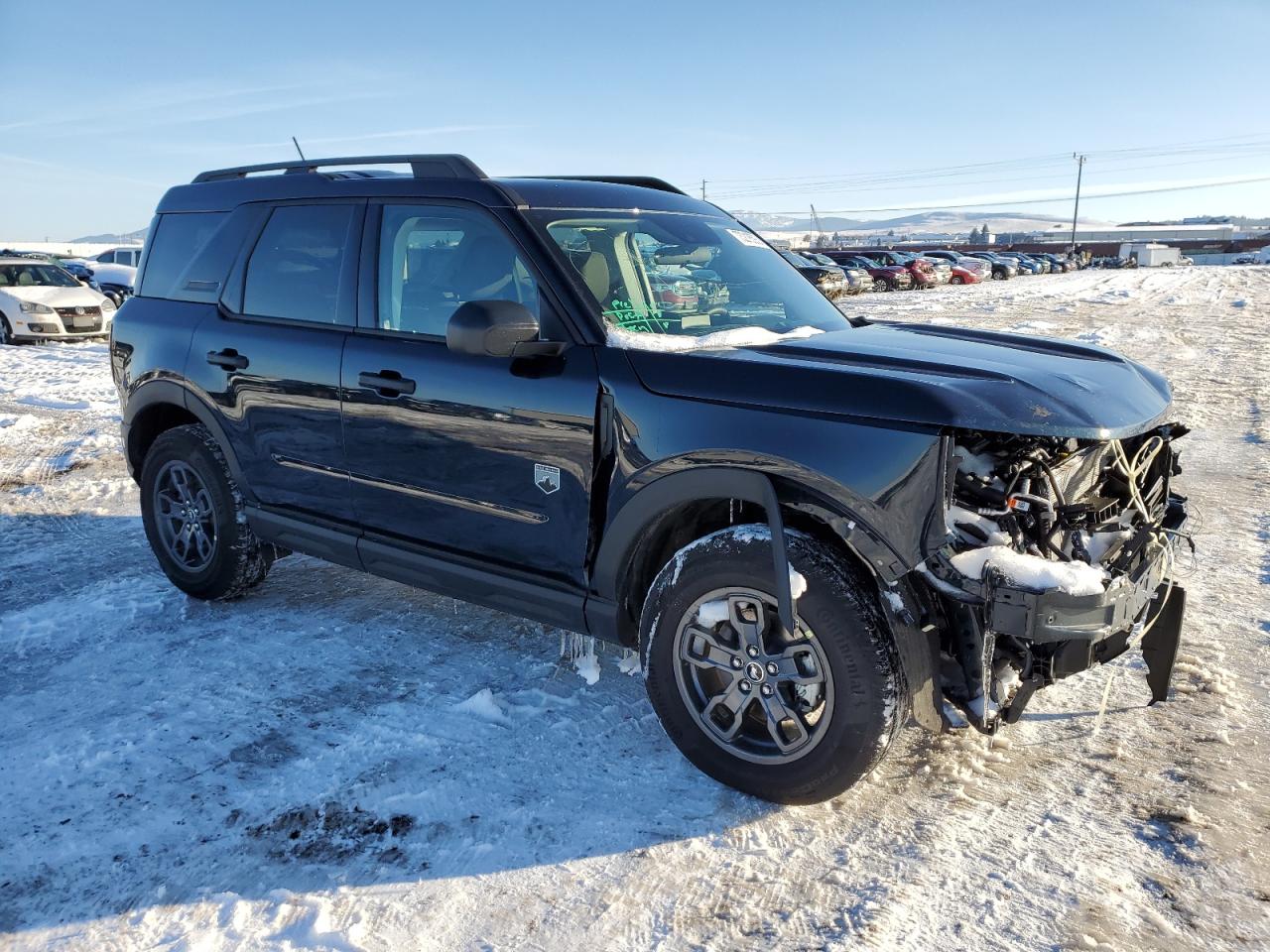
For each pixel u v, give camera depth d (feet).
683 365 9.06
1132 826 8.40
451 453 10.57
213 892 7.80
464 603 14.16
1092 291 84.53
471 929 7.35
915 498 7.77
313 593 14.66
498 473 10.23
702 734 9.17
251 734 10.31
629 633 10.00
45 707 11.03
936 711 8.30
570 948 7.13
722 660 8.96
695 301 10.96
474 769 9.57
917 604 8.21
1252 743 9.68
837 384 8.25
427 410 10.68
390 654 12.34
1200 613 12.95
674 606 9.12
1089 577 7.63
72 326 51.72
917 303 71.77
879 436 7.91
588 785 9.28
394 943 7.21
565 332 9.88
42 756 9.93
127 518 19.03
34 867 8.14
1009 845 8.20
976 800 8.89
